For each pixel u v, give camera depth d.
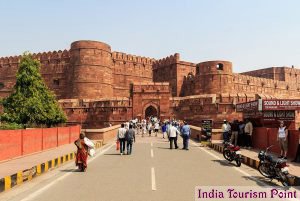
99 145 22.06
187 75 64.56
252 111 19.64
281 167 8.52
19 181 8.91
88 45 56.28
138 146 21.41
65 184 8.66
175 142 19.55
